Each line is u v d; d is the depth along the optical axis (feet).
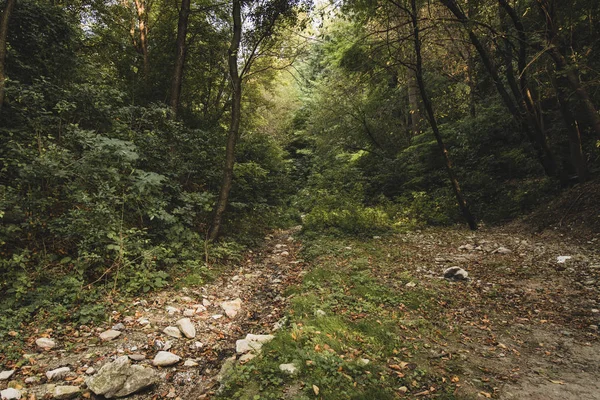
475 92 54.13
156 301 17.54
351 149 68.03
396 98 59.41
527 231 32.09
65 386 10.52
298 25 30.55
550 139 40.01
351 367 11.12
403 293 18.89
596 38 31.65
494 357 12.61
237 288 21.29
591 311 16.06
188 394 10.95
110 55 42.88
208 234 27.55
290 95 92.32
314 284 19.97
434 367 11.79
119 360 11.33
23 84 21.86
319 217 38.06
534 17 32.60
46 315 14.66
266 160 47.88
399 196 49.49
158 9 49.24
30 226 18.16
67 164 19.13
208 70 46.91
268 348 12.59
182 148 31.30
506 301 18.06
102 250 18.37
